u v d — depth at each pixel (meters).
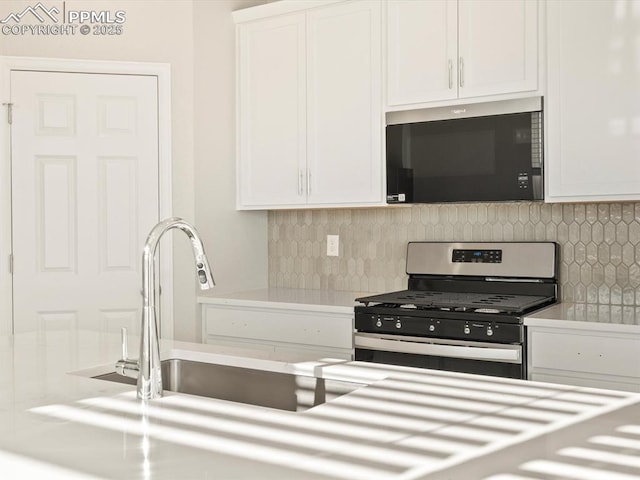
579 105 2.85
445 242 3.52
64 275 3.65
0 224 3.55
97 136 3.68
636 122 2.72
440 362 2.90
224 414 1.43
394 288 3.76
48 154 3.62
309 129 3.63
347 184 3.51
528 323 2.69
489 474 1.06
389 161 3.35
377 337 3.06
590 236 3.17
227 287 3.95
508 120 3.02
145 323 1.58
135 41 3.73
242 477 1.07
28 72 3.59
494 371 2.77
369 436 1.26
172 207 3.76
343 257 3.95
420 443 1.22
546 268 3.20
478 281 3.42
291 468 1.11
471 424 1.33
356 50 3.46
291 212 4.14
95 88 3.67
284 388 1.95
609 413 1.40
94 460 1.16
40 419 1.41
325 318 3.28
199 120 3.81
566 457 1.14
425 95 3.24
